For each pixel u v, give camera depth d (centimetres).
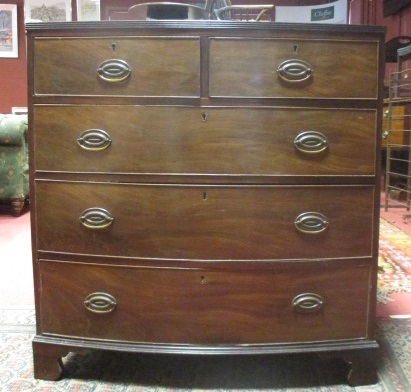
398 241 280
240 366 134
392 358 137
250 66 114
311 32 113
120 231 120
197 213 118
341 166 118
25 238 292
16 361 135
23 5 661
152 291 121
